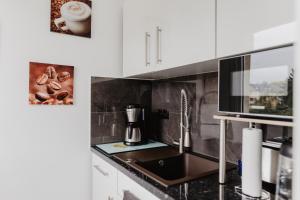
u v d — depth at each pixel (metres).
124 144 1.86
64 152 1.69
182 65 1.16
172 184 1.02
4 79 1.48
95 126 1.81
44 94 1.60
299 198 0.30
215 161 1.40
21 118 1.54
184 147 1.66
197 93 1.59
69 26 1.68
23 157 1.55
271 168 0.96
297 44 0.31
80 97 1.75
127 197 1.21
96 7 1.80
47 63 1.61
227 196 0.91
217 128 1.44
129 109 1.82
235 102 0.88
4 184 1.50
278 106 0.73
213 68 1.29
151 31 1.42
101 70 1.83
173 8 1.21
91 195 1.80
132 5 1.68
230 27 0.89
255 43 0.80
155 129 2.03
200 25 1.03
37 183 1.60
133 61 1.67
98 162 1.66
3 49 1.48
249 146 0.88
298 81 0.31
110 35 1.86
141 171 1.20
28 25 1.55
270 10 0.75
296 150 0.31
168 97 1.88
